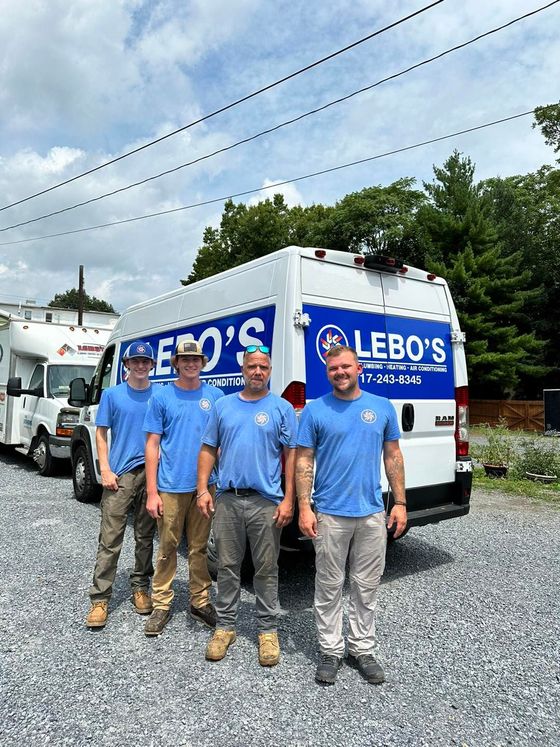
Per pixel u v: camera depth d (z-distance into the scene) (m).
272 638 3.23
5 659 3.23
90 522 6.33
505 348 23.16
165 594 3.65
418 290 5.02
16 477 9.46
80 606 4.01
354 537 3.13
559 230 27.72
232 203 36.38
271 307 4.27
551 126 27.42
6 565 4.86
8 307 39.94
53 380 9.88
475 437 18.55
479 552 5.46
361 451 3.07
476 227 23.48
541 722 2.68
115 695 2.86
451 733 2.59
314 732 2.58
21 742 2.48
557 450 10.64
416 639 3.54
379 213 28.92
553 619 3.87
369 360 4.50
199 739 2.52
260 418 3.27
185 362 3.75
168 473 3.63
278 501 3.28
